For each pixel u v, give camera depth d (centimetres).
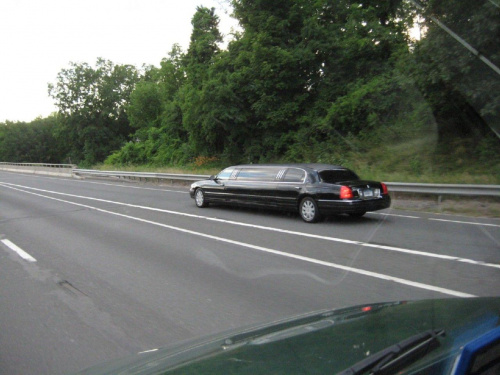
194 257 776
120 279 651
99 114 6138
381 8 2136
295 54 2441
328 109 1991
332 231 980
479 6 707
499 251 753
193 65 3177
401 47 1323
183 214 1309
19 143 8062
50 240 970
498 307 228
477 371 162
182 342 257
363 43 2080
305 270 673
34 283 643
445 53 778
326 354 185
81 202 1723
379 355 171
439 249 781
